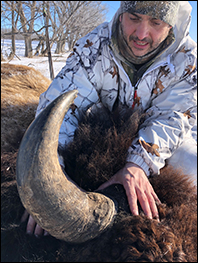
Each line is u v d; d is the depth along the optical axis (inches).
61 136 72.1
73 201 43.7
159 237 46.7
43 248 53.9
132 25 69.6
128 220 49.5
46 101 84.1
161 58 81.2
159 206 57.6
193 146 82.0
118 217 51.2
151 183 65.2
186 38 84.6
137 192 58.8
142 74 83.4
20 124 123.2
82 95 82.6
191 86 83.1
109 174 62.0
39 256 52.1
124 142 66.4
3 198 71.1
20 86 163.5
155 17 65.5
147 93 86.7
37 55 466.9
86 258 46.6
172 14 67.1
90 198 49.2
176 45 83.7
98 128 69.7
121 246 45.6
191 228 54.3
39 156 38.3
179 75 82.7
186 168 76.5
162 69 83.4
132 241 45.5
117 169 63.8
